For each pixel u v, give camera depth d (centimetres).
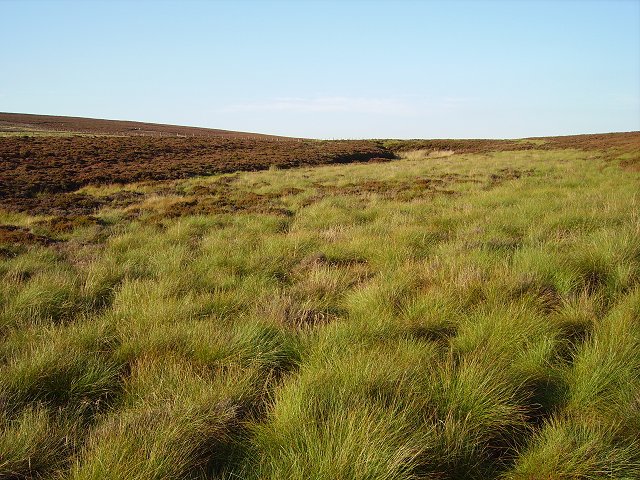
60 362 354
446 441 257
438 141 6412
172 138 5656
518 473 247
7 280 664
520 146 4797
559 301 477
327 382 302
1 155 3091
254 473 242
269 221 1120
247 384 328
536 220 924
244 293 555
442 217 1019
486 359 328
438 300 455
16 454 254
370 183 2084
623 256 556
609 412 285
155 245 907
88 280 623
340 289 577
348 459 234
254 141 6084
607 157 2795
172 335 405
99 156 3491
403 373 313
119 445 249
